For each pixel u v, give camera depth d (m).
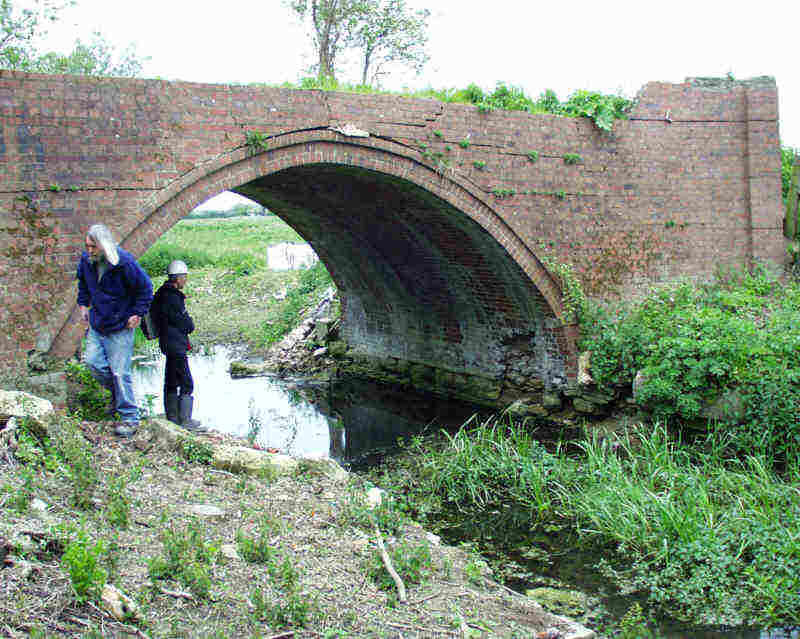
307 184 12.95
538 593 6.39
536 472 8.98
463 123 11.46
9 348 7.86
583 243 12.79
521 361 14.10
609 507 7.90
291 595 4.21
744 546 6.62
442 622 4.45
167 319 8.37
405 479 9.59
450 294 14.90
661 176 13.42
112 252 6.58
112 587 3.79
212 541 4.88
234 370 18.02
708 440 9.62
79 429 6.66
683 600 6.19
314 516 5.84
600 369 11.85
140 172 8.77
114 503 5.01
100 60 19.98
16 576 3.69
